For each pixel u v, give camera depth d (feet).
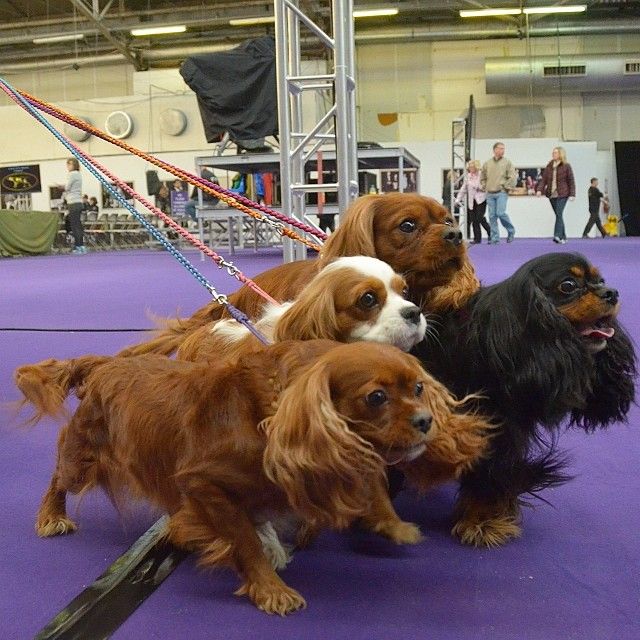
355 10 78.33
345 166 22.12
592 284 8.44
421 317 8.52
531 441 9.24
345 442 6.40
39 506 10.18
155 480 8.04
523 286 8.46
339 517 6.67
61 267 51.01
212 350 9.71
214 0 84.89
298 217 23.58
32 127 88.48
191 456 7.47
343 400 6.68
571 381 8.30
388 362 6.77
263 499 7.46
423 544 8.94
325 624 7.09
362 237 9.93
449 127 87.40
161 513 9.70
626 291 29.22
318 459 6.39
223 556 7.43
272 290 11.50
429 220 9.92
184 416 7.66
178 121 84.53
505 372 8.44
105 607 7.47
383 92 88.28
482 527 8.91
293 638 6.85
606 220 83.51
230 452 7.21
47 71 93.66
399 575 8.12
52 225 72.49
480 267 39.06
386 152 42.91
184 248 73.82
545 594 7.60
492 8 79.20
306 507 6.65
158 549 8.78
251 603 7.51
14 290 36.17
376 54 87.71
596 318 8.38
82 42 91.45
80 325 24.71
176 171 12.59
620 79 81.00
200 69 43.73
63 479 9.11
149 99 85.92
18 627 7.11
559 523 9.37
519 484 8.91
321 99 53.98
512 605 7.39
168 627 7.07
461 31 85.30
